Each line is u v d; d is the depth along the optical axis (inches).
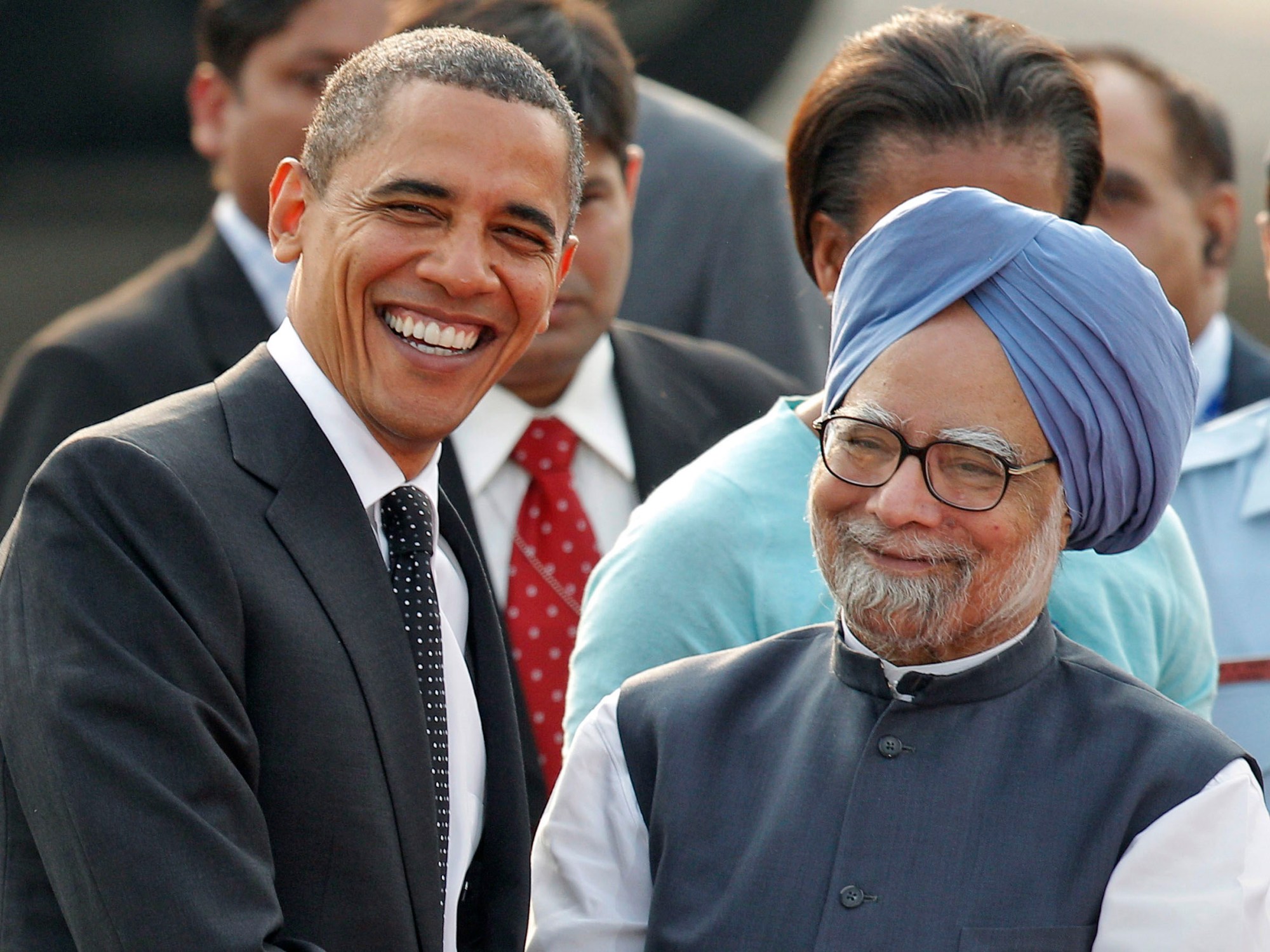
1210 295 507.2
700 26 829.8
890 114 299.0
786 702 264.5
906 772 247.0
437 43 265.6
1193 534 391.5
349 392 268.4
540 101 265.4
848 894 239.8
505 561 376.8
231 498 253.8
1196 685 318.0
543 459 383.2
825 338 481.7
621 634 297.0
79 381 420.5
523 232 263.7
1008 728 248.8
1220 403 509.4
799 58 863.1
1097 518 251.4
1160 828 233.6
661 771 259.6
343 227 261.4
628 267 411.5
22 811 247.0
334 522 262.2
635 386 399.2
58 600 240.8
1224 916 227.3
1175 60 923.4
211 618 243.9
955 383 240.8
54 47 807.7
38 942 244.8
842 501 248.4
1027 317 241.8
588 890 260.2
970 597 243.3
